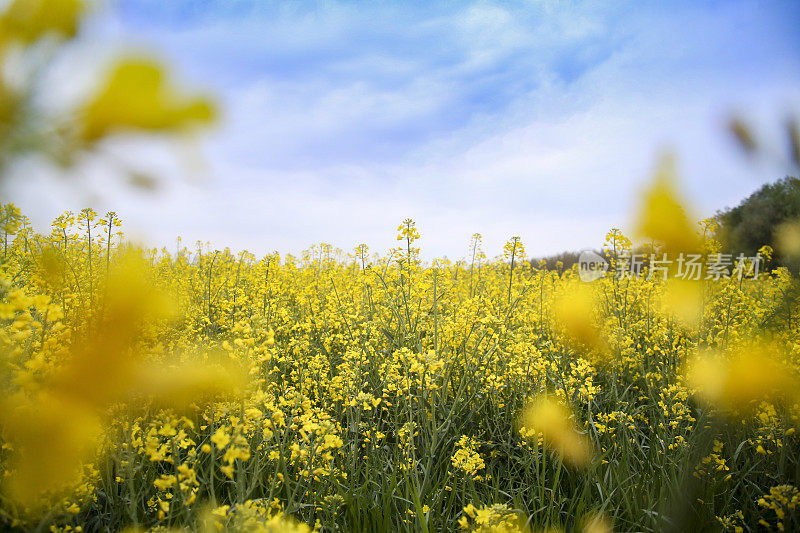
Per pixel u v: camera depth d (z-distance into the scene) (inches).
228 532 63.5
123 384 18.2
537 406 110.1
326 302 205.5
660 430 111.8
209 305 181.6
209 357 103.3
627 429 113.3
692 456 92.8
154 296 18.8
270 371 113.3
